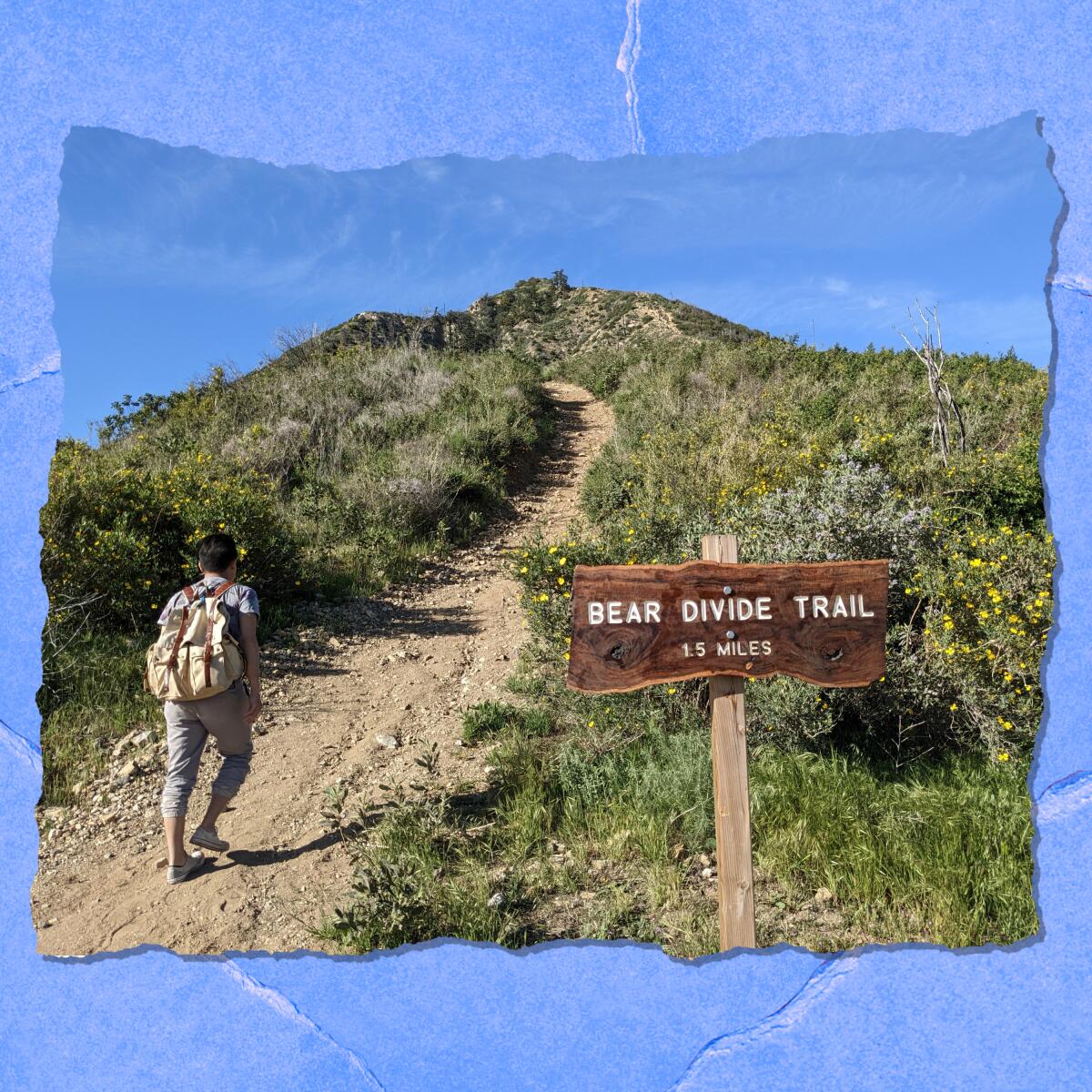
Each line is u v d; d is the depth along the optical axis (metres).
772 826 3.54
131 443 12.49
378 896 3.06
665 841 3.47
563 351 67.88
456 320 26.17
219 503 7.48
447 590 8.66
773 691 4.29
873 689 4.29
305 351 18.39
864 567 2.39
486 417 15.85
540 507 12.66
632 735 4.48
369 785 4.36
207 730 3.63
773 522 5.48
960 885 3.04
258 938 3.12
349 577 8.52
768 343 20.88
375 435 13.96
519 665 5.90
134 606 6.32
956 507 7.58
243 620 3.66
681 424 13.55
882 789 3.82
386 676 6.12
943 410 10.17
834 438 10.15
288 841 3.85
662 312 66.38
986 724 4.18
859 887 3.12
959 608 4.48
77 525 6.38
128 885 3.56
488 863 3.48
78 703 5.11
